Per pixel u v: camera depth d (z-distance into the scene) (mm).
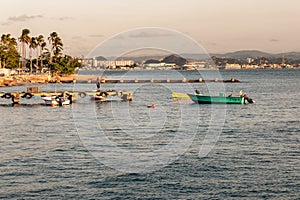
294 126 60812
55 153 43344
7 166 38438
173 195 31547
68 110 82625
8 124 64375
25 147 46281
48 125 62844
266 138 51344
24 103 97375
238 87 164500
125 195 31531
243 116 73500
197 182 34281
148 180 34750
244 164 39219
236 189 32625
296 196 31172
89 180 34625
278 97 116812
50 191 32094
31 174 36031
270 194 31594
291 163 39375
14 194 31453
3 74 175125
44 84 165875
